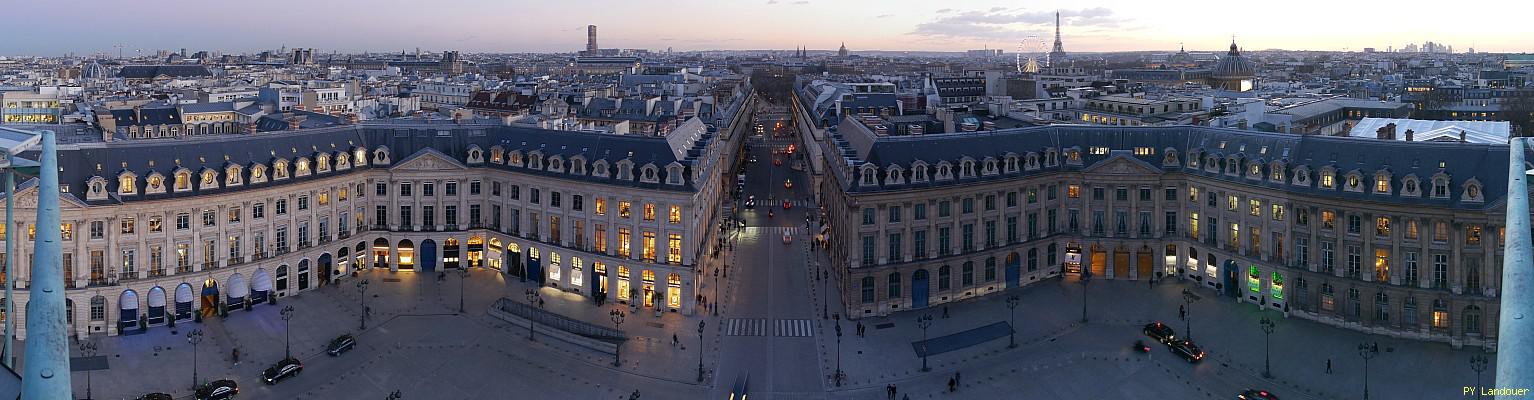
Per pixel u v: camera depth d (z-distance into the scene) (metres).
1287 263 151.25
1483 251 133.00
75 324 140.12
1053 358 136.50
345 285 169.50
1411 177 137.12
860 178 153.88
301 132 170.00
